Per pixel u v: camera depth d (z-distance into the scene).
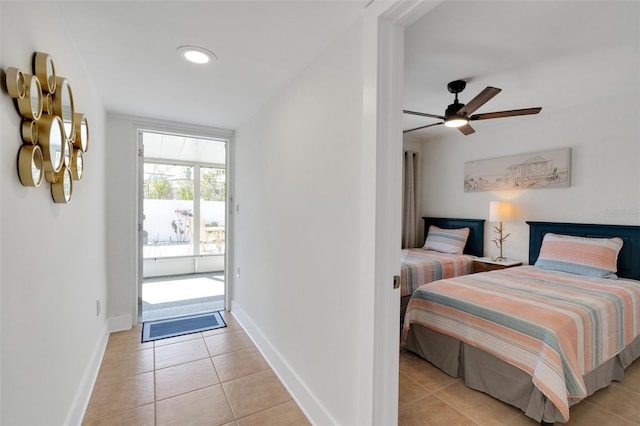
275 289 2.30
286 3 1.31
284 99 2.19
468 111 2.44
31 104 0.99
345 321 1.49
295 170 2.01
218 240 6.05
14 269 0.94
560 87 2.61
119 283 2.94
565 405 1.54
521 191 3.51
